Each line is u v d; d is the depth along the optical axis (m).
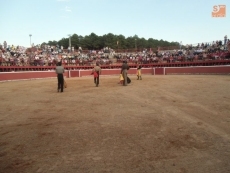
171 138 5.04
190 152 4.27
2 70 31.58
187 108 8.16
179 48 45.47
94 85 18.69
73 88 16.53
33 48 47.53
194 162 3.85
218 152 4.25
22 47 47.22
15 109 8.74
